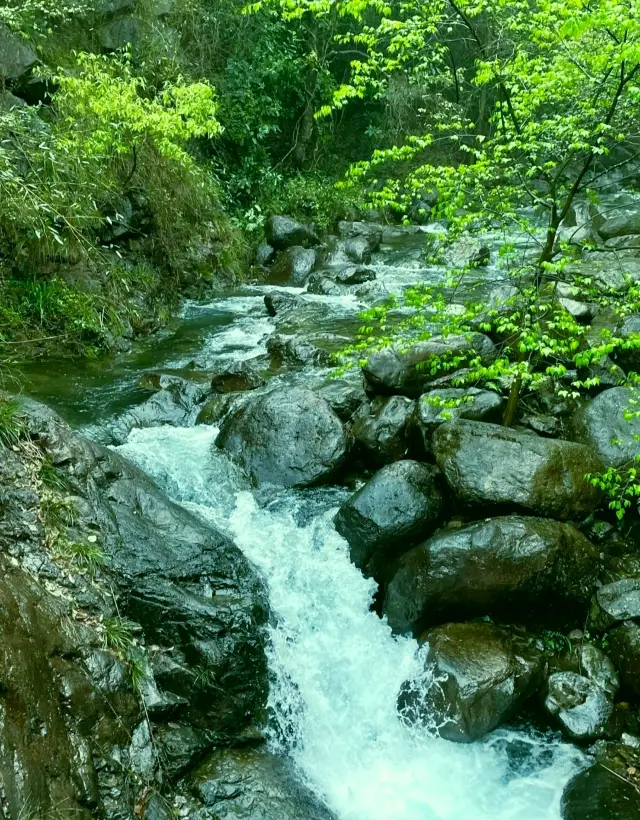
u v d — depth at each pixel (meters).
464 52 14.95
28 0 8.64
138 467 5.05
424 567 4.46
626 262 9.03
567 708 4.08
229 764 3.62
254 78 13.75
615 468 5.05
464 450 4.91
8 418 4.16
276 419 5.62
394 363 6.07
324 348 7.77
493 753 4.01
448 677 4.12
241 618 4.08
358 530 4.86
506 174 5.05
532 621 4.54
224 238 11.66
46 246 7.63
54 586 3.57
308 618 4.58
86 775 2.95
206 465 5.46
